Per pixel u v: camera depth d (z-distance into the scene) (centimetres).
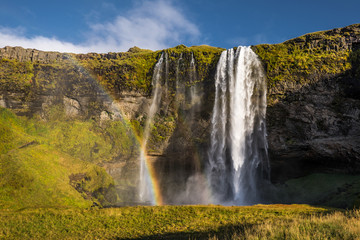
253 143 6538
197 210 3700
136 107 7638
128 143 7331
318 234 1560
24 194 4350
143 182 7162
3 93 7662
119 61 8200
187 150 7081
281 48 6838
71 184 5259
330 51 6394
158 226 3014
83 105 7931
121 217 3478
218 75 7038
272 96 6341
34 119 7688
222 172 6906
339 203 4894
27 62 8412
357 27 6462
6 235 2731
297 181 6356
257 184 6600
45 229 2961
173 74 7412
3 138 5988
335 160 5953
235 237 1836
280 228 1778
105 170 6681
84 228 3023
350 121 5756
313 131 5994
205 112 7012
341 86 5944
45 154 5769
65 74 8062
